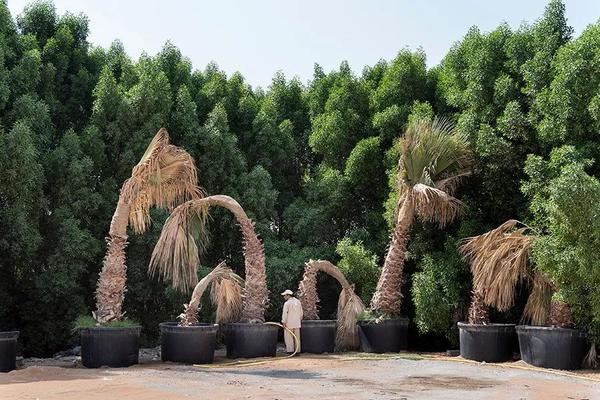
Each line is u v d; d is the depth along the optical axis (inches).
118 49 702.5
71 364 431.8
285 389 309.3
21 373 352.8
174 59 703.1
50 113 594.2
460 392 308.3
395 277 528.1
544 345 414.9
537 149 481.4
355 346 542.0
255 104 717.3
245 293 490.6
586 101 425.1
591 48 424.8
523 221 487.5
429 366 426.3
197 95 688.4
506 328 457.7
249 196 633.6
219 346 589.0
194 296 457.4
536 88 471.2
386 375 375.6
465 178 532.1
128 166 588.1
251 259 493.0
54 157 539.5
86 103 632.4
